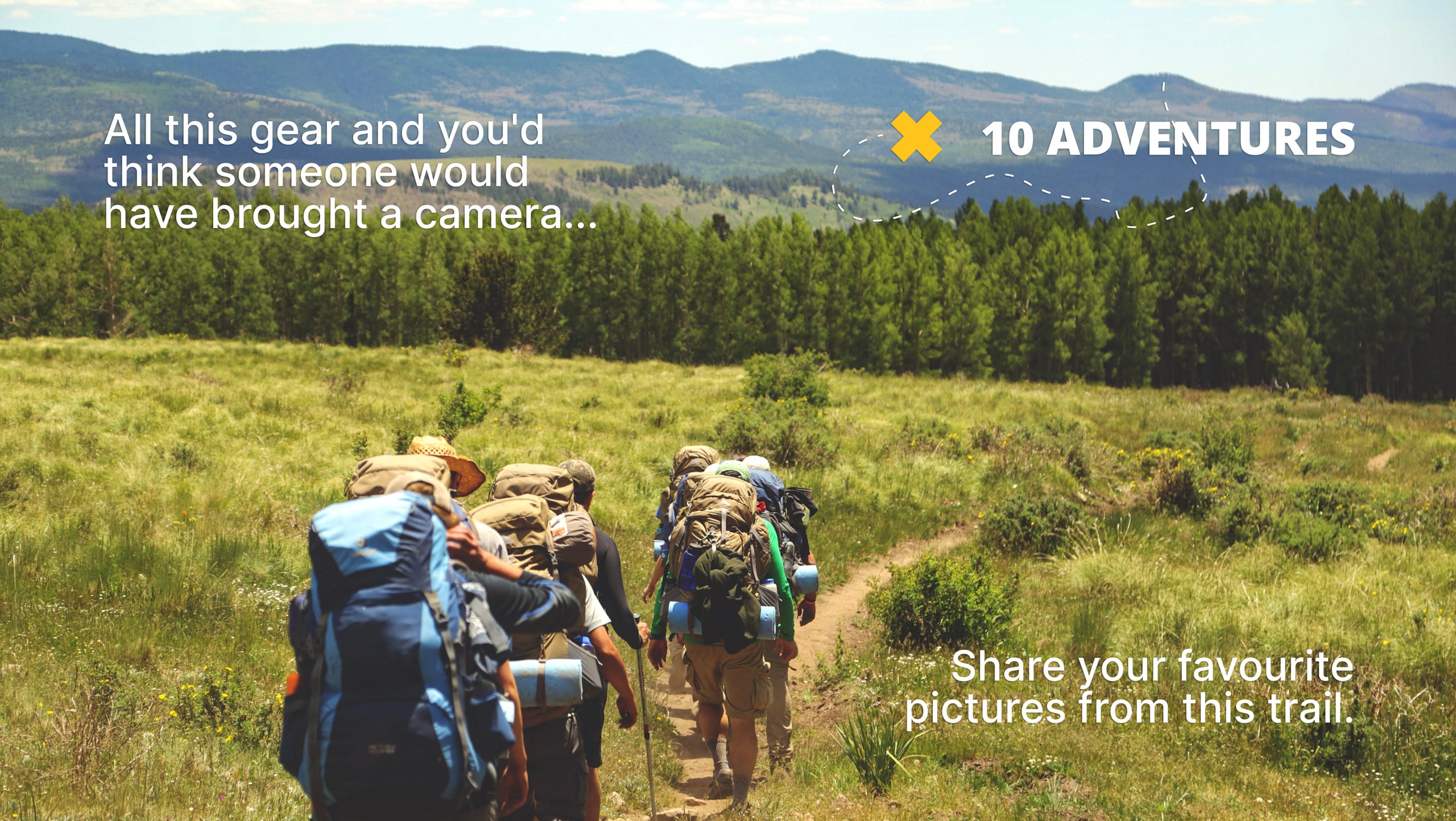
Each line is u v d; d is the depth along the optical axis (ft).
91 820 14.12
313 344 136.05
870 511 53.88
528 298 210.18
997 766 21.34
